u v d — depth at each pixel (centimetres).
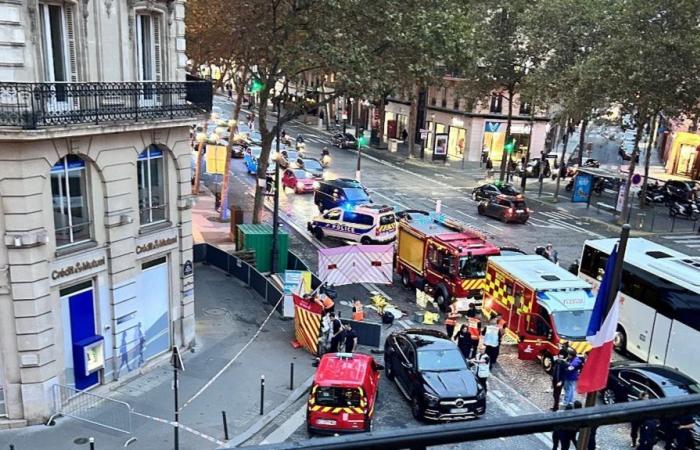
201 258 2886
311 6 2909
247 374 1872
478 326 2030
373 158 6025
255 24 3153
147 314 1884
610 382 1741
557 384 1698
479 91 4819
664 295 2023
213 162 3534
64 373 1617
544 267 2212
